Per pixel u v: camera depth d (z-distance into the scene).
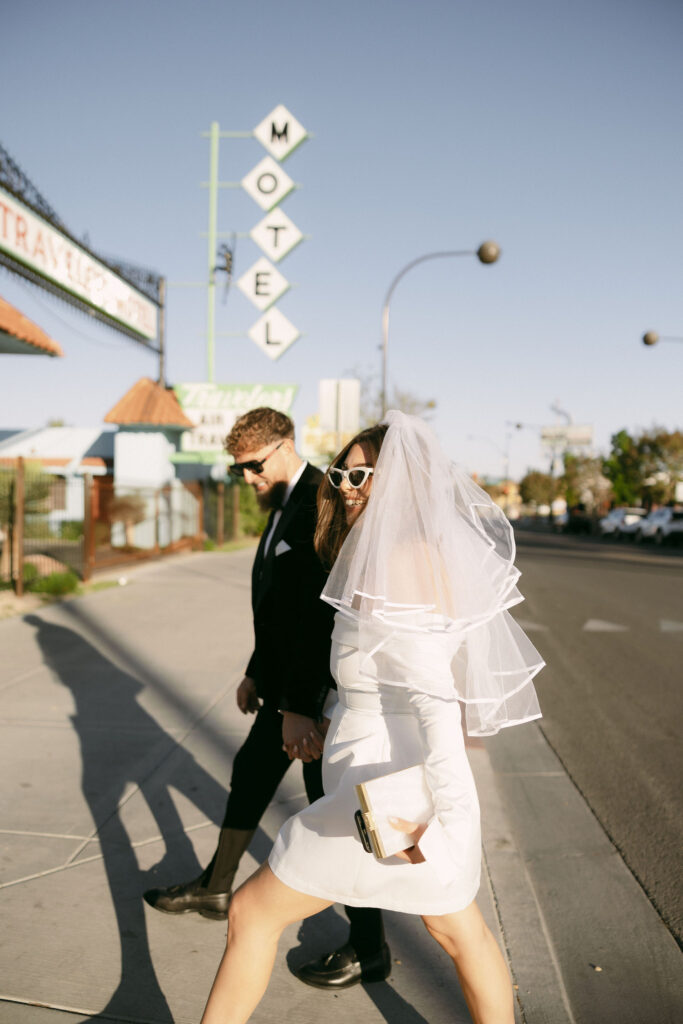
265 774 2.59
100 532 13.67
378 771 1.65
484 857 3.38
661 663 7.76
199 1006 2.26
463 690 1.79
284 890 1.69
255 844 3.34
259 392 19.11
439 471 1.69
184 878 2.98
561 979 2.55
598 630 9.60
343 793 1.66
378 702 1.68
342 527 1.89
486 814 3.91
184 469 20.45
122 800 3.72
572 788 4.37
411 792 1.59
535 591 13.65
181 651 7.09
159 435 18.47
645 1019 2.37
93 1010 2.22
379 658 1.63
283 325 18.03
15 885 2.90
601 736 5.34
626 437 59.56
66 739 4.60
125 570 13.80
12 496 10.48
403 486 1.64
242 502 25.69
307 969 2.40
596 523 47.94
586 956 2.72
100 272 14.72
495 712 1.80
